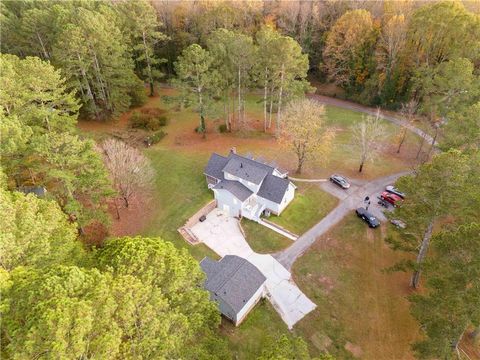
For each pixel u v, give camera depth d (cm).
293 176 5131
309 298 3428
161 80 8406
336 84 7919
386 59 7100
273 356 1775
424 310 2498
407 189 3053
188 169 5156
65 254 2309
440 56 6538
